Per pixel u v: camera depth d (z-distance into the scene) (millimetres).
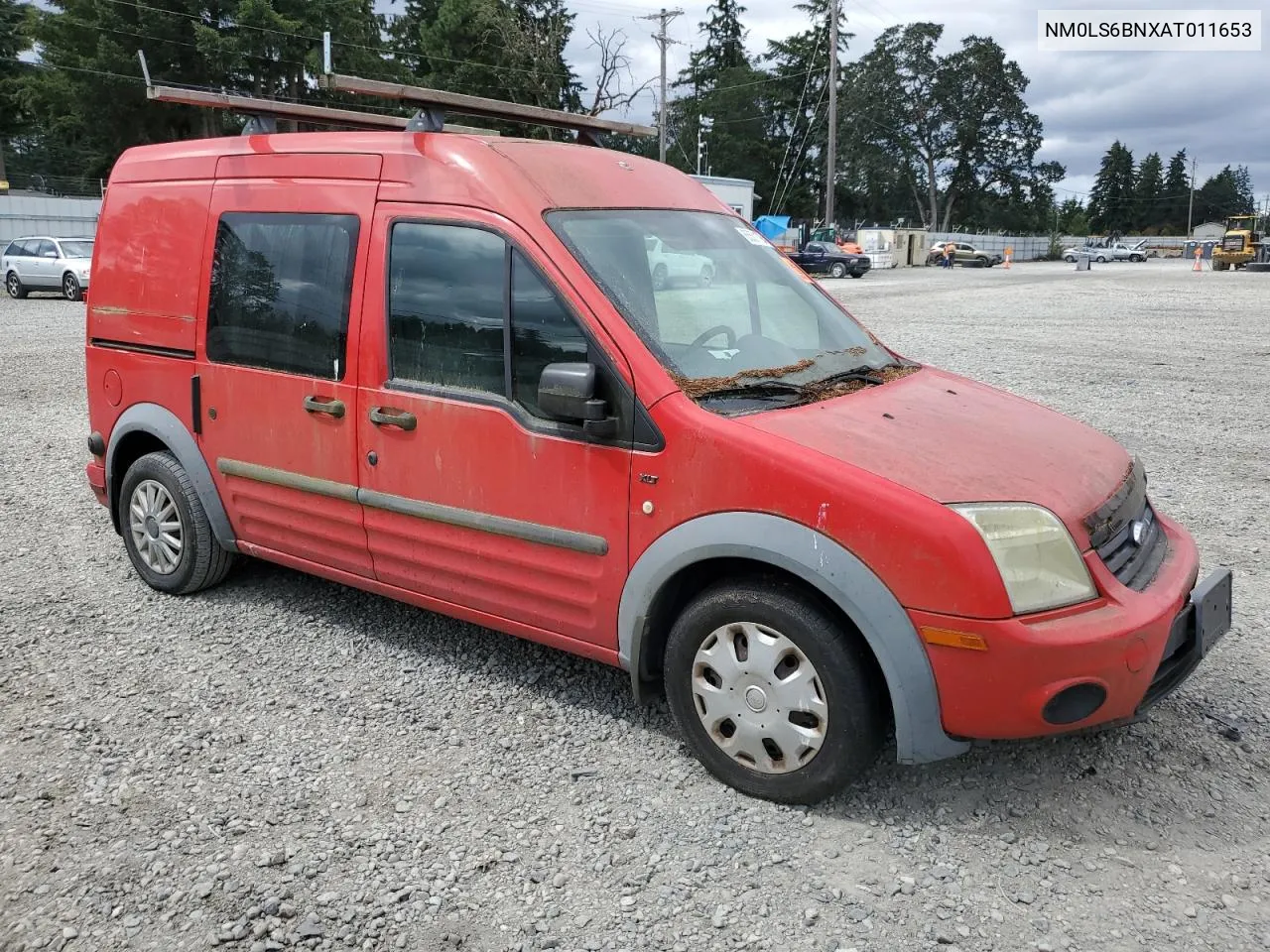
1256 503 6621
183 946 2654
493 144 3836
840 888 2865
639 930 2703
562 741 3693
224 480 4695
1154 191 134375
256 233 4398
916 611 2873
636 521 3328
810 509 2979
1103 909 2762
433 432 3803
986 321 19312
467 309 3697
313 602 5051
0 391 11180
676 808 3262
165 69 49875
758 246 4305
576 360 3426
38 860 3006
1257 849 3020
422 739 3709
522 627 3803
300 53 50219
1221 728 3719
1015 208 90188
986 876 2910
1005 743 3625
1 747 3646
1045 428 3635
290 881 2906
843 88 82000
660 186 4172
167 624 4773
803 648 3082
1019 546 2877
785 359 3750
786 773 3201
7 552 5793
